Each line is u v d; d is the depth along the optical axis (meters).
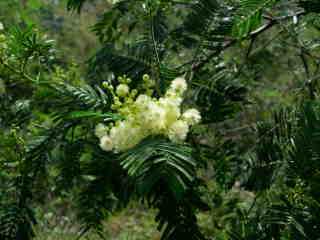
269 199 0.60
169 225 0.51
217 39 0.56
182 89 0.47
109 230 1.24
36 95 0.54
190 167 0.41
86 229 0.57
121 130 0.46
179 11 0.75
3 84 0.63
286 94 0.98
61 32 1.59
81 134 0.59
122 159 0.45
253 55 0.81
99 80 0.61
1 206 0.58
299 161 0.49
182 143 0.45
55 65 0.63
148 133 0.45
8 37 0.56
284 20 0.76
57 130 0.56
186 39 0.59
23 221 0.56
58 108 0.54
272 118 0.63
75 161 0.57
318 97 0.68
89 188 0.53
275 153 0.58
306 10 0.56
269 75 1.06
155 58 0.54
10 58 0.56
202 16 0.57
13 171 0.59
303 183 0.52
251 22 0.51
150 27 0.58
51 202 1.09
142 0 0.60
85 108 0.52
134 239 1.21
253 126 0.61
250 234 0.53
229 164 0.60
